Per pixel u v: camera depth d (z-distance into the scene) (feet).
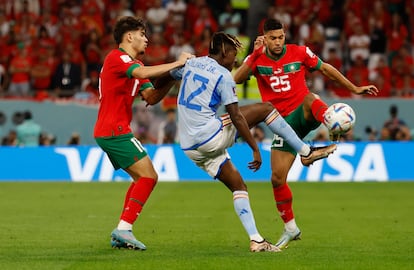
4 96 253.03
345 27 288.10
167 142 234.38
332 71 111.34
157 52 275.80
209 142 97.81
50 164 226.99
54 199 177.47
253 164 97.45
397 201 173.88
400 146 222.28
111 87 103.60
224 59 100.42
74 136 236.84
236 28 292.81
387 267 89.92
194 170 223.71
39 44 272.92
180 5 298.35
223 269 87.86
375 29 283.79
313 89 253.65
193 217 144.05
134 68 101.24
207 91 97.71
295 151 109.09
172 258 95.76
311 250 104.63
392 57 280.72
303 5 298.15
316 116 107.55
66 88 259.19
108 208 159.94
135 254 99.96
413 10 298.15
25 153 228.02
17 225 132.98
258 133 227.61
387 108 239.09
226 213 150.41
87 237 118.11
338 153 221.87
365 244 111.24
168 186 207.92
